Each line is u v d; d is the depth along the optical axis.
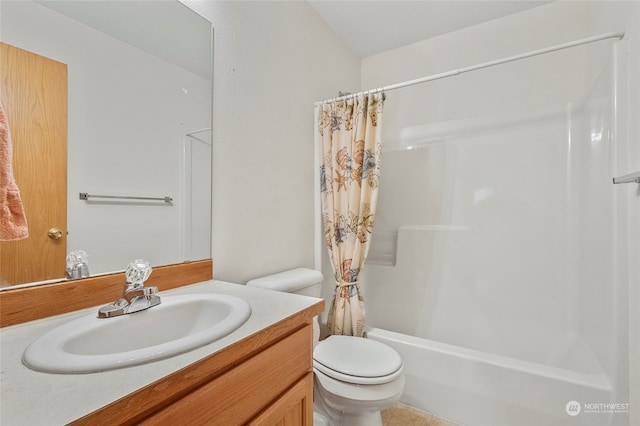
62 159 0.74
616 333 1.13
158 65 0.96
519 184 1.75
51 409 0.36
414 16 1.87
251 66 1.32
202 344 0.53
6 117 0.64
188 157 1.05
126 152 0.88
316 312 0.80
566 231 1.62
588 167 1.49
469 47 1.98
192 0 1.07
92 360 0.47
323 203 1.67
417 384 1.49
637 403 0.96
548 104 1.70
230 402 0.56
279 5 1.50
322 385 1.12
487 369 1.33
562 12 1.74
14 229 0.63
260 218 1.36
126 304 0.72
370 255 2.18
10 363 0.48
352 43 2.16
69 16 0.77
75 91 0.77
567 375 1.20
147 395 0.41
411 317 2.01
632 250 1.03
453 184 1.93
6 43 0.66
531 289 1.69
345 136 1.61
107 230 0.83
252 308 0.76
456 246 1.91
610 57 1.26
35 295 0.68
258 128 1.35
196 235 1.07
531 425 1.23
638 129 1.01
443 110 2.04
